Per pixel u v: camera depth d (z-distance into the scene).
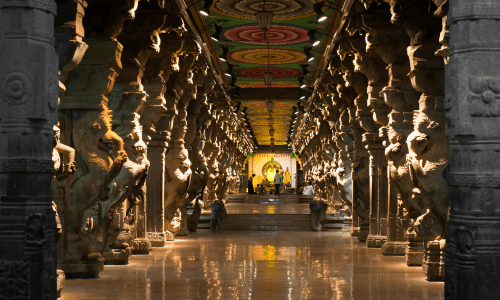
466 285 4.14
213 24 13.13
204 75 13.98
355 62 11.59
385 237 13.12
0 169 4.29
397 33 10.03
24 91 4.29
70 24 6.59
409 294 7.31
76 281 8.28
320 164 26.91
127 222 10.52
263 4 12.41
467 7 4.17
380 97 11.50
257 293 7.36
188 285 7.96
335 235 16.83
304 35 15.07
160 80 11.41
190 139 15.86
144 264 10.16
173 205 14.62
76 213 8.42
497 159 4.17
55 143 6.47
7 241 4.28
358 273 9.13
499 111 4.15
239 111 27.20
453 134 4.29
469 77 4.16
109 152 8.80
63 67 6.62
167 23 10.21
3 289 4.28
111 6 8.33
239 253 11.95
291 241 14.77
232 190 42.00
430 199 8.11
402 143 9.68
